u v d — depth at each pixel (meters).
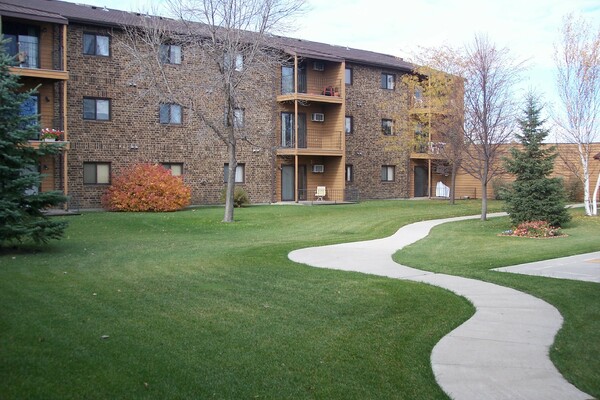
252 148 30.80
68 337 6.53
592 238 17.05
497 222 21.75
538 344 6.63
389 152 36.53
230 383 5.49
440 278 10.58
